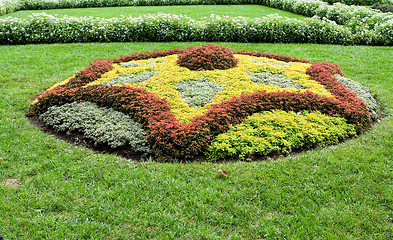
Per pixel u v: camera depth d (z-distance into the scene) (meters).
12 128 5.34
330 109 5.67
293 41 11.51
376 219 3.31
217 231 3.18
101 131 4.98
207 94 6.25
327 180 3.93
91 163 4.30
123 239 3.09
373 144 4.85
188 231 3.18
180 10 18.25
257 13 17.33
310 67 7.80
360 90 6.79
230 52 8.04
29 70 8.40
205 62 7.60
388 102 6.52
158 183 3.88
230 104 5.54
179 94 6.28
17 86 7.27
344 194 3.67
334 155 4.51
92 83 6.92
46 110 5.91
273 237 3.10
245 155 4.51
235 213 3.40
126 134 4.87
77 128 5.27
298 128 5.02
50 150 4.67
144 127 5.07
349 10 14.26
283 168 4.17
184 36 11.60
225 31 11.47
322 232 3.15
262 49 10.46
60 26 11.43
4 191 3.73
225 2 21.48
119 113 5.53
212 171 4.16
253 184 3.87
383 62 9.03
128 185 3.82
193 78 7.00
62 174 4.07
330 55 9.74
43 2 20.05
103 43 11.11
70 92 6.13
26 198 3.61
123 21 11.63
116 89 6.01
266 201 3.58
